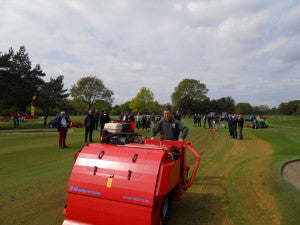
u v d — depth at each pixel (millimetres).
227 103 119500
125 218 3510
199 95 94125
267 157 10695
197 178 7410
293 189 6109
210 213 4859
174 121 6027
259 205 5211
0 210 4855
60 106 42906
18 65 35469
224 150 13133
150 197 3418
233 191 6145
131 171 3662
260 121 31016
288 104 110500
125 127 7980
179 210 5000
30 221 4410
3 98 33000
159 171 3619
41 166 8570
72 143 14523
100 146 4250
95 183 3766
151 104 74750
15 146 13211
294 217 4559
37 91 38531
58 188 6246
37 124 42781
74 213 3824
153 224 3479
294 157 10609
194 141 17031
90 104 65312
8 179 6945
